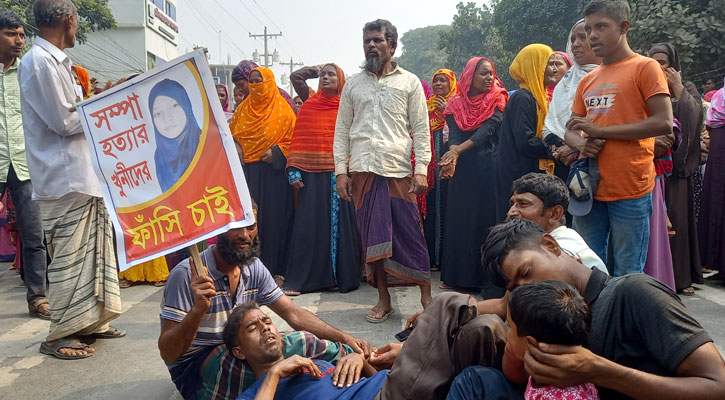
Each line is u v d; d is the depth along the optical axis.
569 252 2.53
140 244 2.56
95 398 3.07
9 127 4.41
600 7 3.12
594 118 3.21
